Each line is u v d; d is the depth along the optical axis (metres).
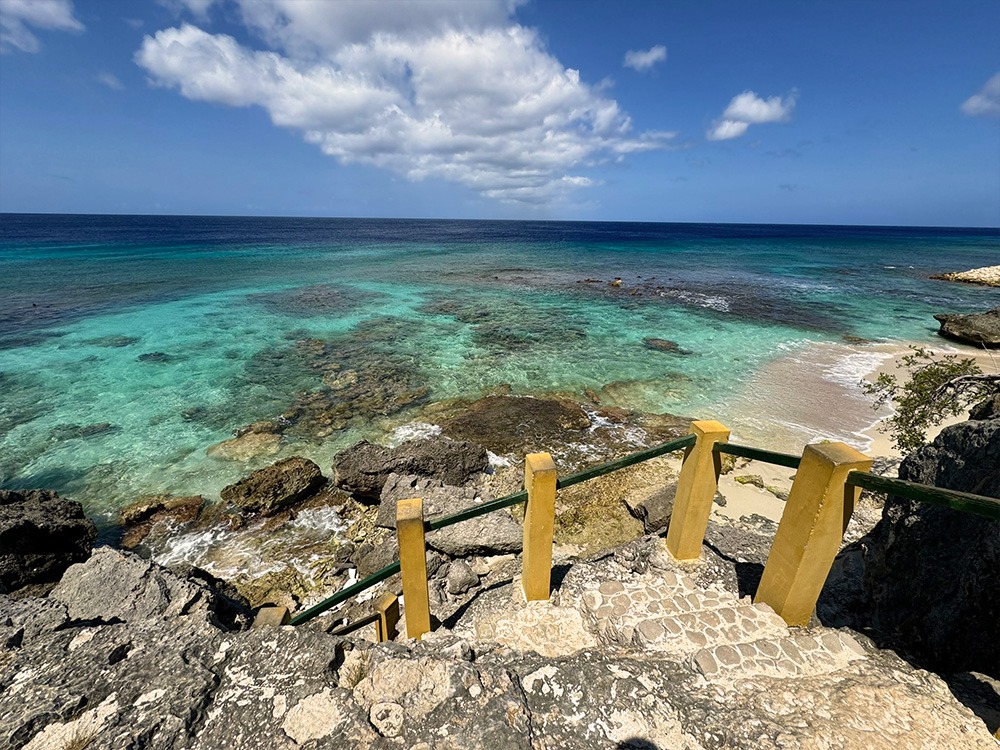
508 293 36.31
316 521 10.85
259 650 3.83
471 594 7.54
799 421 15.35
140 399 16.83
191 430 14.86
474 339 24.31
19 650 3.99
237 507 11.03
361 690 3.43
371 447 11.59
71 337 23.42
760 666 3.68
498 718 3.20
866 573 5.32
